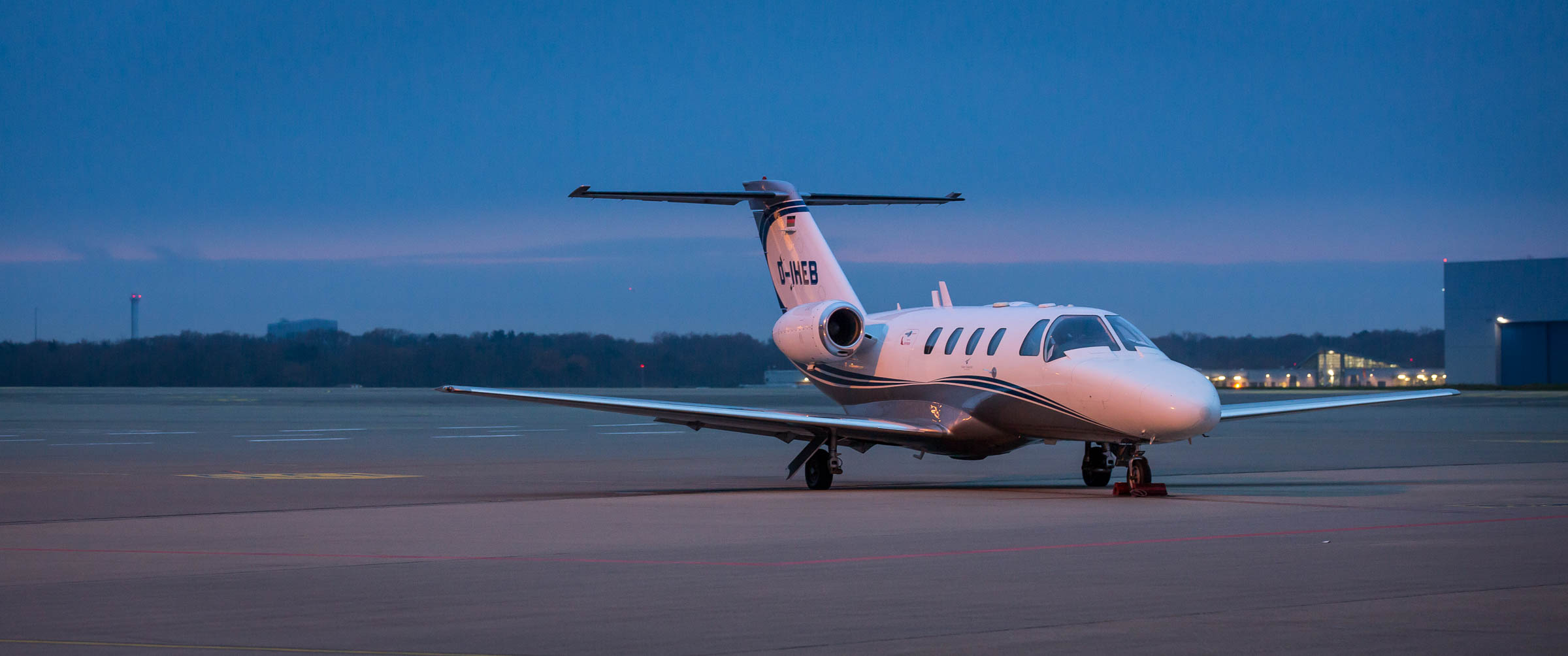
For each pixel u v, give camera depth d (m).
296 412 149.25
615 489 46.97
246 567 25.97
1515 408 139.75
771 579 24.08
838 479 52.78
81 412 144.00
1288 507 37.41
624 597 22.22
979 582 23.48
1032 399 44.59
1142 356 43.09
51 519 35.81
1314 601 21.22
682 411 44.56
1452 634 18.55
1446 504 37.88
